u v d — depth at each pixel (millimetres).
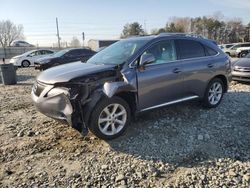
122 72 4473
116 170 3684
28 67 21734
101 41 42156
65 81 4082
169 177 3527
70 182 3443
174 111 5859
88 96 4176
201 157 4000
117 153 4129
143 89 4684
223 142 4469
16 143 4543
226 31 71062
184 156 4031
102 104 4234
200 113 5789
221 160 3902
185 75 5316
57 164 3863
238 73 9047
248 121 5375
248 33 68938
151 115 5602
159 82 4883
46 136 4766
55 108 4160
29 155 4137
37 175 3600
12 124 5457
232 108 6176
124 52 4914
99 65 4645
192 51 5602
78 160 3957
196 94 5668
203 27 72812
